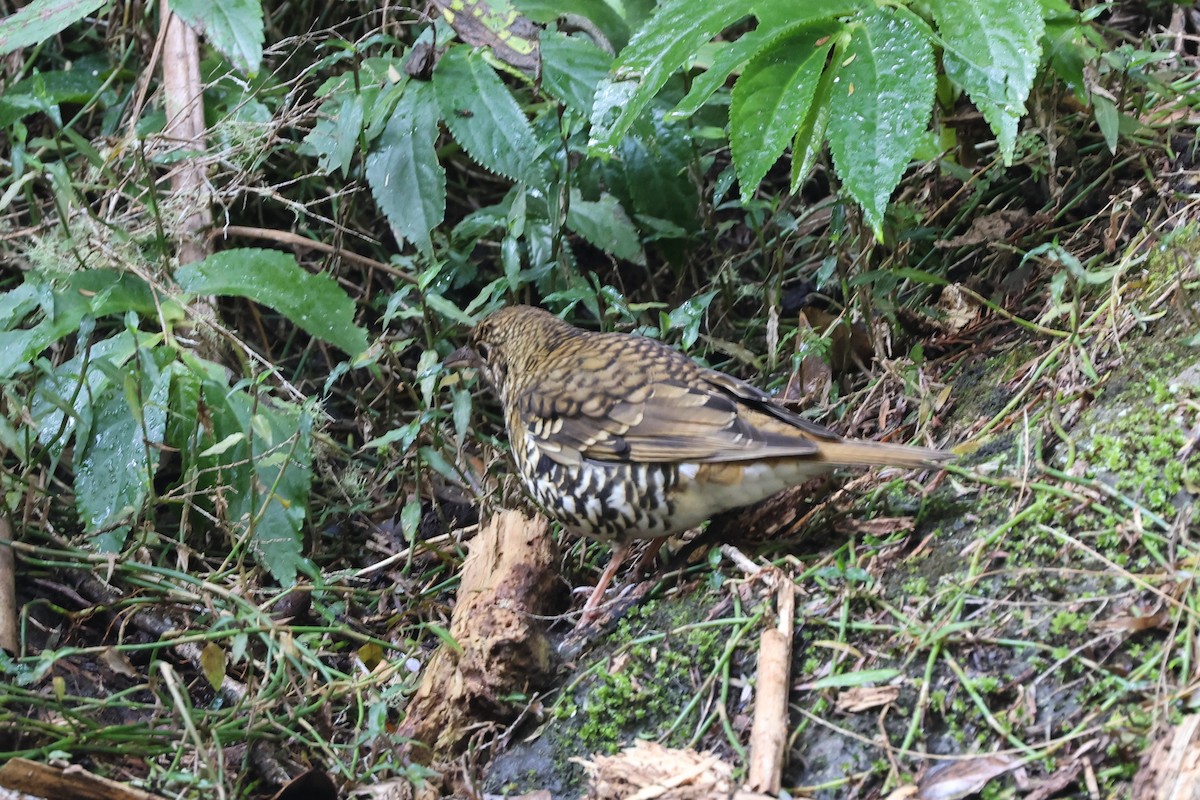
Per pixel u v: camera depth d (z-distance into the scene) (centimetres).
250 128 760
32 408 684
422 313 727
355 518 767
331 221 798
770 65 587
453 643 566
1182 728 433
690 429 583
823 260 786
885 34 575
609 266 916
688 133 809
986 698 489
